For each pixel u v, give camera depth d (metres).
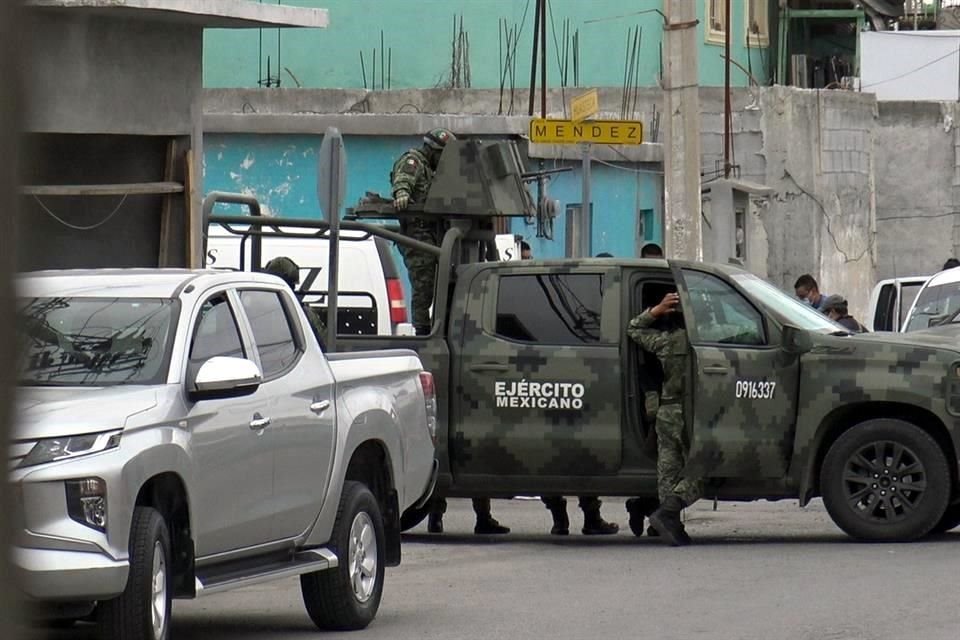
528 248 82.44
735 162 124.19
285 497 32.72
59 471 26.81
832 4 161.00
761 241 124.19
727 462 46.78
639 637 32.53
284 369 33.69
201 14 56.94
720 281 47.69
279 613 37.81
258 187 98.69
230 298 32.91
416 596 39.16
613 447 47.56
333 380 35.03
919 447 46.22
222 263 69.19
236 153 98.88
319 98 111.25
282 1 129.88
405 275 95.38
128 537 27.61
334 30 131.25
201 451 29.95
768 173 125.00
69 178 60.25
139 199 61.44
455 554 46.84
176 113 60.53
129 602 27.73
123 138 61.03
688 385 46.66
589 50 130.75
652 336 46.75
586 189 69.56
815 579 39.62
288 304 34.94
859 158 134.12
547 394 47.75
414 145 98.19
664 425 46.75
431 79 130.75
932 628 32.62
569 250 106.75
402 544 49.53
